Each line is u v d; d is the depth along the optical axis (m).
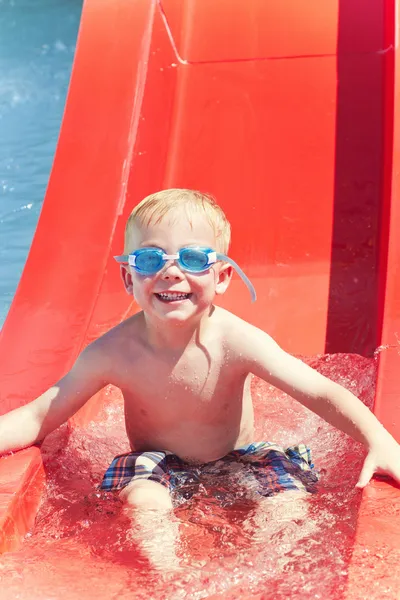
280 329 3.74
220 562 2.17
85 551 2.32
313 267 3.99
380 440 2.52
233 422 2.83
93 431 3.14
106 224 3.95
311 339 3.68
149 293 2.61
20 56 7.58
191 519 2.45
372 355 3.54
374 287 3.85
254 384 3.35
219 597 2.04
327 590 1.99
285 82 4.73
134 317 2.87
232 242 4.14
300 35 4.91
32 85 7.00
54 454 2.85
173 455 2.83
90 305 3.56
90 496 2.68
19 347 3.36
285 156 4.43
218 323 2.78
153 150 4.46
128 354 2.78
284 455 2.76
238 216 4.24
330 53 4.79
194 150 4.53
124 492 2.61
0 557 2.30
